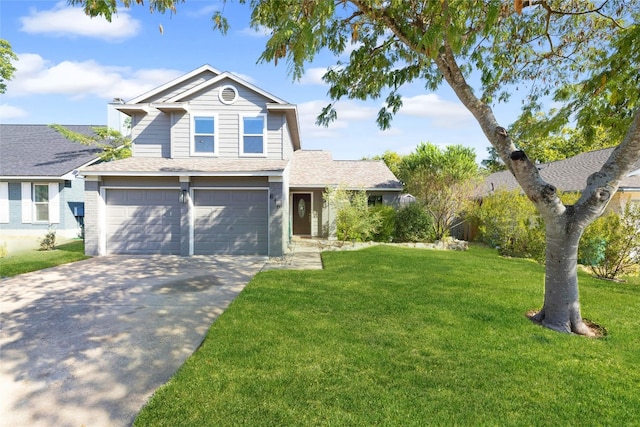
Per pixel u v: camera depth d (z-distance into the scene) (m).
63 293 7.15
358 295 6.90
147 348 4.56
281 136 13.68
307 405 3.24
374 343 4.62
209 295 7.07
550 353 4.40
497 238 14.15
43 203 16.92
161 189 12.17
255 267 10.06
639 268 10.28
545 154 28.89
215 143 13.60
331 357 4.21
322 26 3.72
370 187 17.28
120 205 12.19
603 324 5.54
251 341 4.65
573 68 7.89
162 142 13.95
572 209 5.31
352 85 8.10
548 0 6.84
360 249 13.36
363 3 5.70
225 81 13.59
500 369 3.97
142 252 12.20
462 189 16.09
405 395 3.42
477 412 3.16
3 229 16.84
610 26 7.07
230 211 12.22
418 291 7.21
